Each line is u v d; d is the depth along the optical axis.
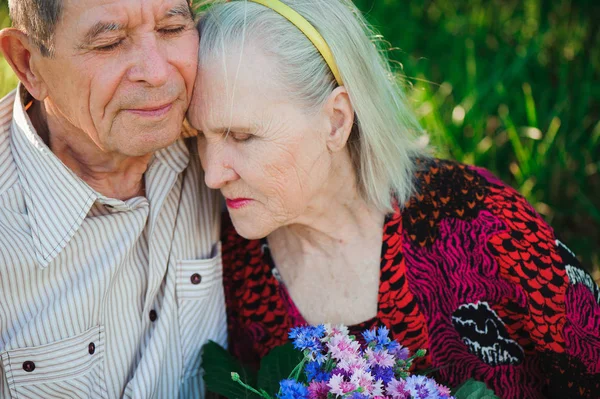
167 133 1.57
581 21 3.69
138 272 1.76
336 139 1.70
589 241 2.88
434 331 1.83
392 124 1.79
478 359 1.87
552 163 3.05
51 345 1.62
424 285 1.82
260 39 1.60
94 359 1.69
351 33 1.69
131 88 1.49
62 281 1.64
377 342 1.62
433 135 2.92
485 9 3.78
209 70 1.59
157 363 1.75
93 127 1.55
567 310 1.82
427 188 1.88
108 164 1.68
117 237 1.70
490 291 1.85
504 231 1.81
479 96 3.23
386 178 1.80
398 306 1.82
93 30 1.42
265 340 1.94
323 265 1.87
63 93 1.52
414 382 1.51
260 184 1.66
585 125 3.21
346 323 1.85
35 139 1.58
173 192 1.82
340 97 1.69
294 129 1.63
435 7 3.81
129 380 1.77
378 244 1.84
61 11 1.41
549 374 1.88
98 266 1.67
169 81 1.51
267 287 1.92
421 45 3.63
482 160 3.07
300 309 1.90
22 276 1.59
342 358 1.53
